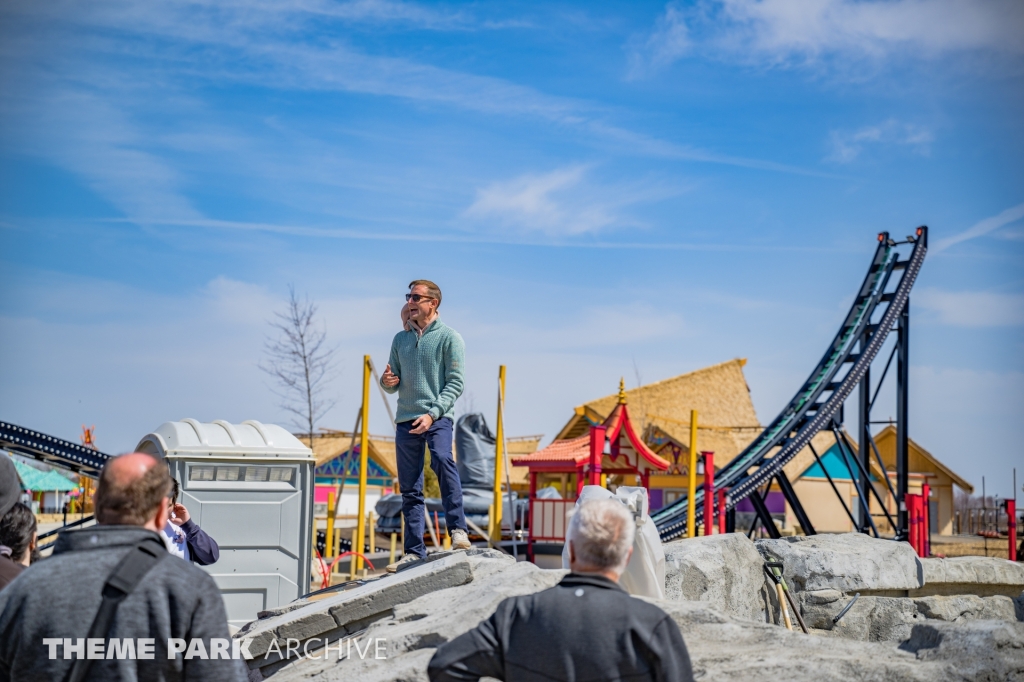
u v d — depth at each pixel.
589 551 3.66
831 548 9.62
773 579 9.03
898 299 25.69
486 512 20.50
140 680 3.16
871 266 27.39
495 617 3.66
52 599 3.17
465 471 22.42
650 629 3.51
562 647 3.49
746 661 4.90
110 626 3.15
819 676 4.75
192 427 9.06
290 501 9.05
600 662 3.46
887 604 9.46
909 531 23.03
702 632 5.43
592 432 18.48
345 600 6.61
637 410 45.84
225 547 8.81
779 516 40.69
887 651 5.11
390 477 53.28
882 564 9.62
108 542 3.29
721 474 23.77
